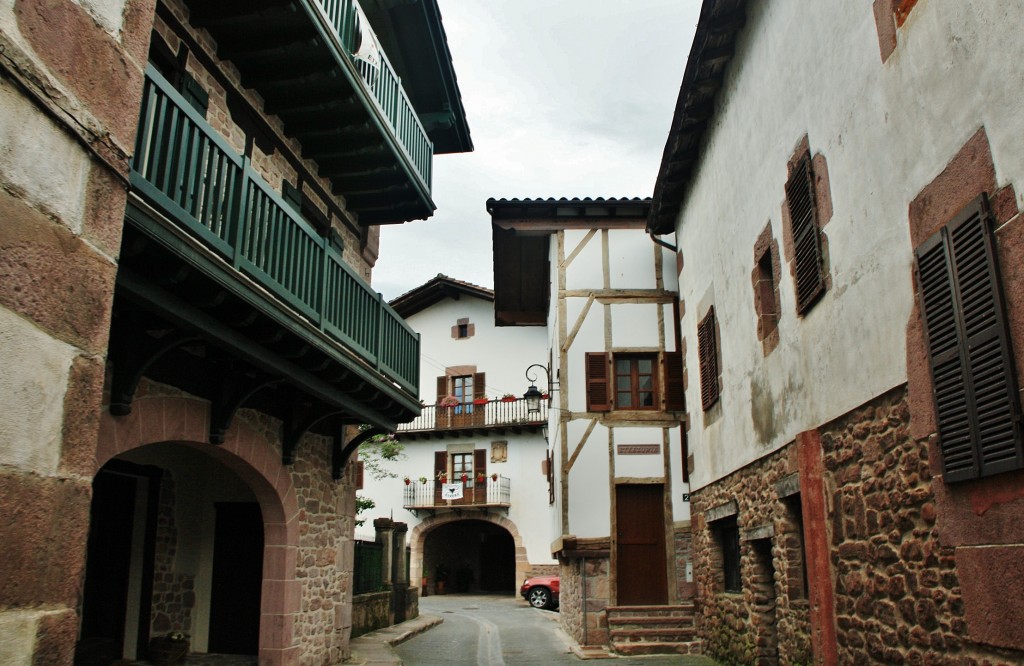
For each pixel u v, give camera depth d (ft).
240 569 30.42
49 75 6.73
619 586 40.96
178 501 30.71
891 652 16.39
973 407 13.14
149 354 18.11
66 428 6.79
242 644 29.76
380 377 27.04
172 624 29.76
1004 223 12.39
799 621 22.03
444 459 87.35
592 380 43.32
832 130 19.16
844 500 18.75
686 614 39.01
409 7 33.40
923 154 14.94
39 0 6.66
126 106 7.86
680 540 41.27
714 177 30.53
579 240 45.39
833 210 19.19
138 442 18.81
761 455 25.09
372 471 81.15
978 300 13.01
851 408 18.24
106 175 7.52
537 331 89.25
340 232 32.37
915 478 15.34
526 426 83.61
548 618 59.77
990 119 12.78
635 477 42.06
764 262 25.09
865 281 17.44
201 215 18.17
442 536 92.94
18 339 6.26
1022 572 12.00
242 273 18.37
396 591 50.26
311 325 21.24
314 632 28.43
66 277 6.87
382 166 29.71
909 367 15.49
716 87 29.32
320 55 23.30
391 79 29.48
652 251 45.09
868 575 17.49
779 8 22.80
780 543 23.30
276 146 26.40
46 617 6.44
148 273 15.64
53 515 6.57
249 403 24.06
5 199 6.20
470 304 92.27
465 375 90.02
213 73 22.54
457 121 40.22
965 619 13.58
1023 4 11.87
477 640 43.70
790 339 22.34
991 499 12.83
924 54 14.83
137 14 8.16
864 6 17.35
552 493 50.11
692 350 35.22
